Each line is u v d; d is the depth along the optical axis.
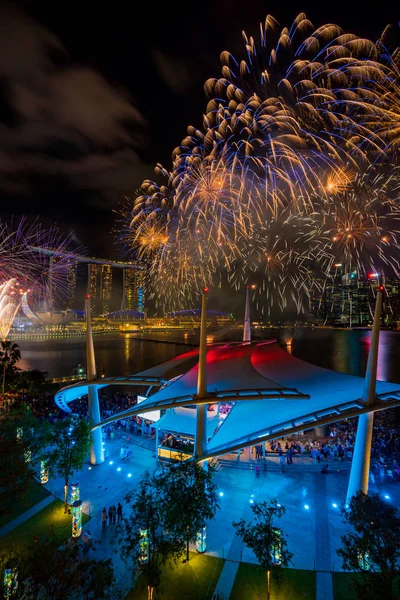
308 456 29.94
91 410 30.28
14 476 21.59
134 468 28.80
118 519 21.50
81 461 24.42
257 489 24.95
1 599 13.50
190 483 18.22
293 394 24.59
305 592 16.14
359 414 21.45
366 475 21.97
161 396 28.44
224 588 16.50
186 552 18.75
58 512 22.69
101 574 12.77
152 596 15.68
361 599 12.27
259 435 23.48
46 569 12.61
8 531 20.70
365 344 171.88
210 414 34.19
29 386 52.72
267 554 14.89
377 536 13.73
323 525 20.81
